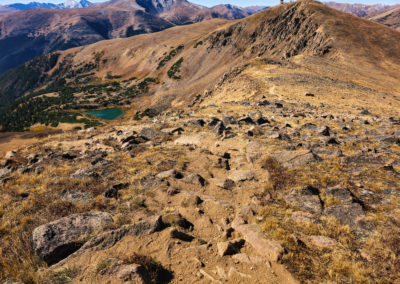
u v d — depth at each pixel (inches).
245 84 2384.4
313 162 494.6
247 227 298.8
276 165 492.7
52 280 212.2
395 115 1227.2
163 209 344.5
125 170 474.0
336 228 301.7
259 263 244.2
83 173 452.4
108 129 1037.2
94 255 239.9
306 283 223.9
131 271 212.5
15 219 308.8
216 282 220.7
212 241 282.7
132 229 275.9
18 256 243.8
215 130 743.1
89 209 333.7
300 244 271.3
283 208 350.0
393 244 268.1
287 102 1466.5
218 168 507.5
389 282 225.0
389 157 519.2
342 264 243.8
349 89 2065.7
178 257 248.5
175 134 771.4
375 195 374.3
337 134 722.2
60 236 259.9
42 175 456.1
